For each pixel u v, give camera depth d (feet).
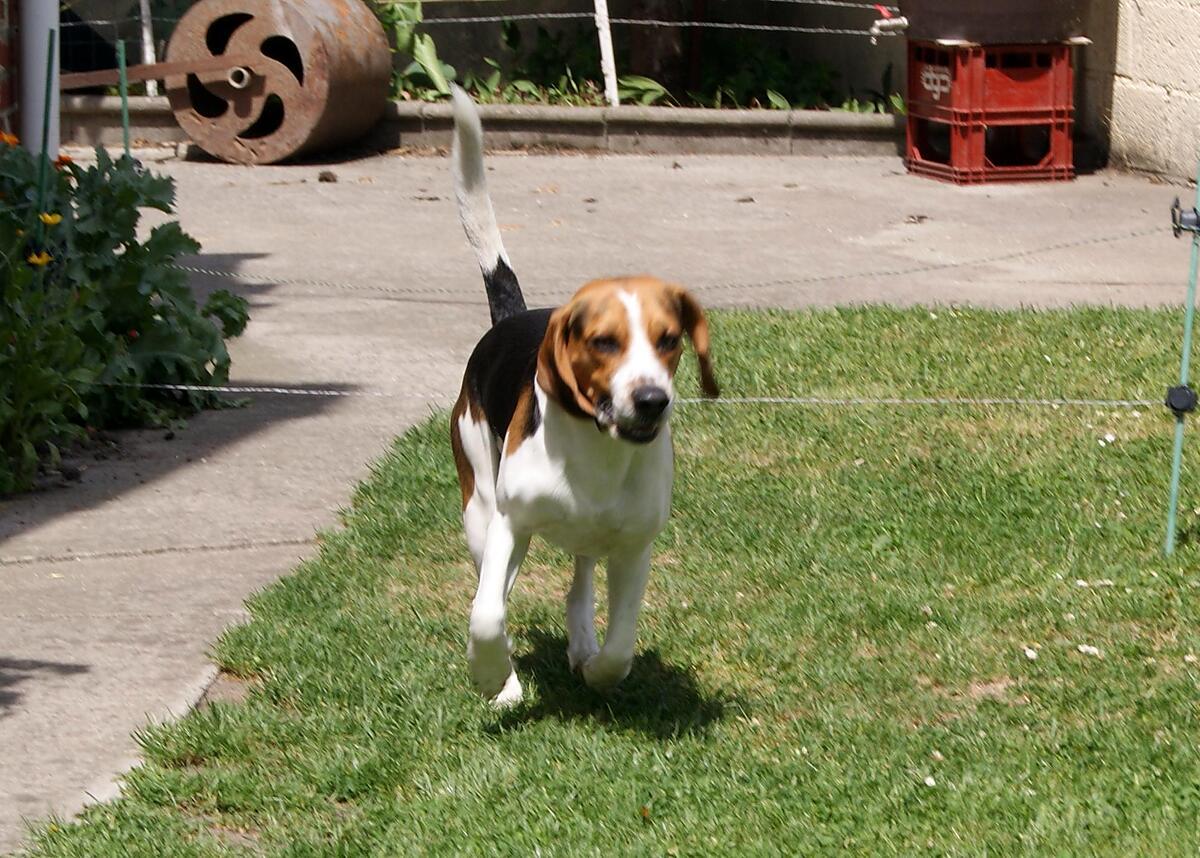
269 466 33.78
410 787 20.84
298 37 67.31
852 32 72.43
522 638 25.85
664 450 21.39
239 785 20.49
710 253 53.52
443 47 82.28
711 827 19.72
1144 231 56.29
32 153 39.81
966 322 42.70
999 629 25.77
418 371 40.52
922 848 19.25
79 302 33.63
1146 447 33.63
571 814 20.04
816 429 34.96
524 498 21.02
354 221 58.59
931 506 30.89
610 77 74.59
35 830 19.42
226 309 39.09
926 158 68.85
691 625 25.98
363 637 25.12
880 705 23.34
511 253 53.36
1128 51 66.49
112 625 25.84
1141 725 22.40
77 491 32.27
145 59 73.92
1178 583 27.30
